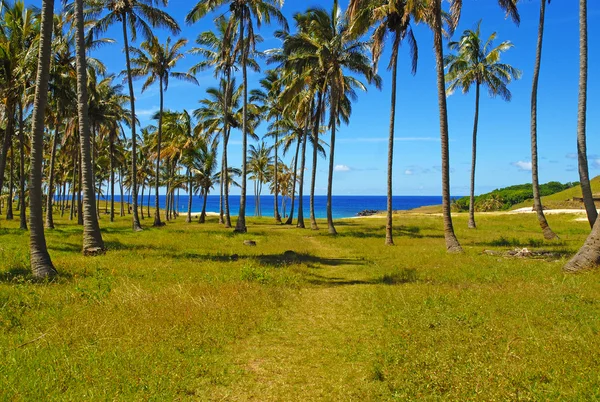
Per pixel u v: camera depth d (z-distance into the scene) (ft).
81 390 13.73
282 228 110.83
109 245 57.67
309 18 86.48
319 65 85.87
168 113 147.33
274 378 16.14
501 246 62.44
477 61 94.22
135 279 33.17
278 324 23.27
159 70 105.40
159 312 22.79
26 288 27.50
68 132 98.63
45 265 34.09
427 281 33.83
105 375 14.87
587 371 14.28
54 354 16.69
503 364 15.19
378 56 63.67
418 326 20.90
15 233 74.13
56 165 173.37
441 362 15.61
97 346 17.78
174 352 17.74
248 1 82.28
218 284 31.50
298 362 17.78
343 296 30.81
